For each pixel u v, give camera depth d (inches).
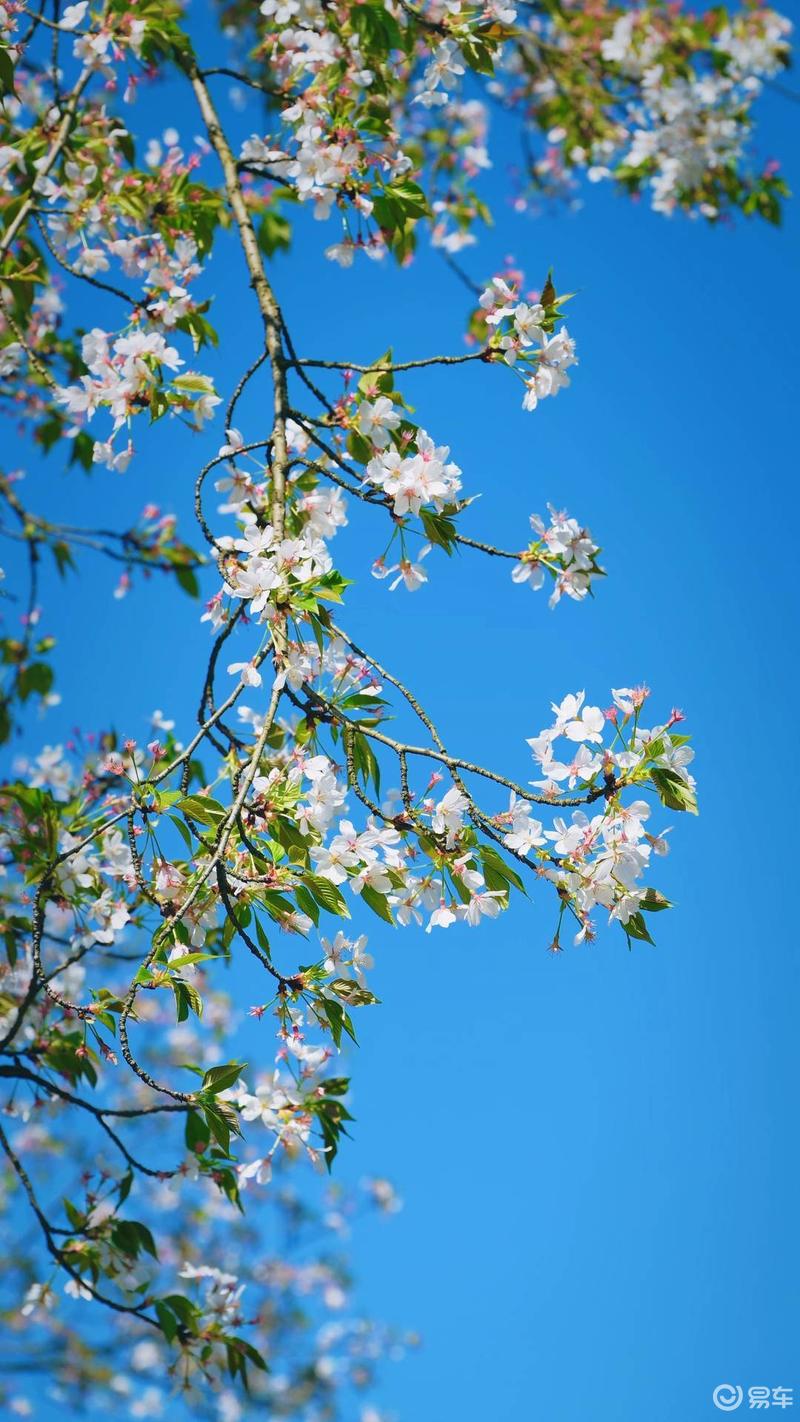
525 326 128.0
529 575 125.1
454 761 114.7
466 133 254.8
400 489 122.4
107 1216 138.4
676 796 112.6
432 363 131.6
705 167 253.4
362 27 157.4
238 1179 127.9
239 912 117.0
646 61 257.0
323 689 125.4
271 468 132.2
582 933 112.9
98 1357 277.1
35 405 210.4
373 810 116.5
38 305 203.8
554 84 269.6
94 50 167.8
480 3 163.0
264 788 114.0
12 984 153.6
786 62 251.9
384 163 156.5
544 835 113.1
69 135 171.2
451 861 115.3
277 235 206.2
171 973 108.6
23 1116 151.5
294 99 164.1
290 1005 115.2
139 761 138.9
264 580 117.1
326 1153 125.0
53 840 147.9
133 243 171.3
